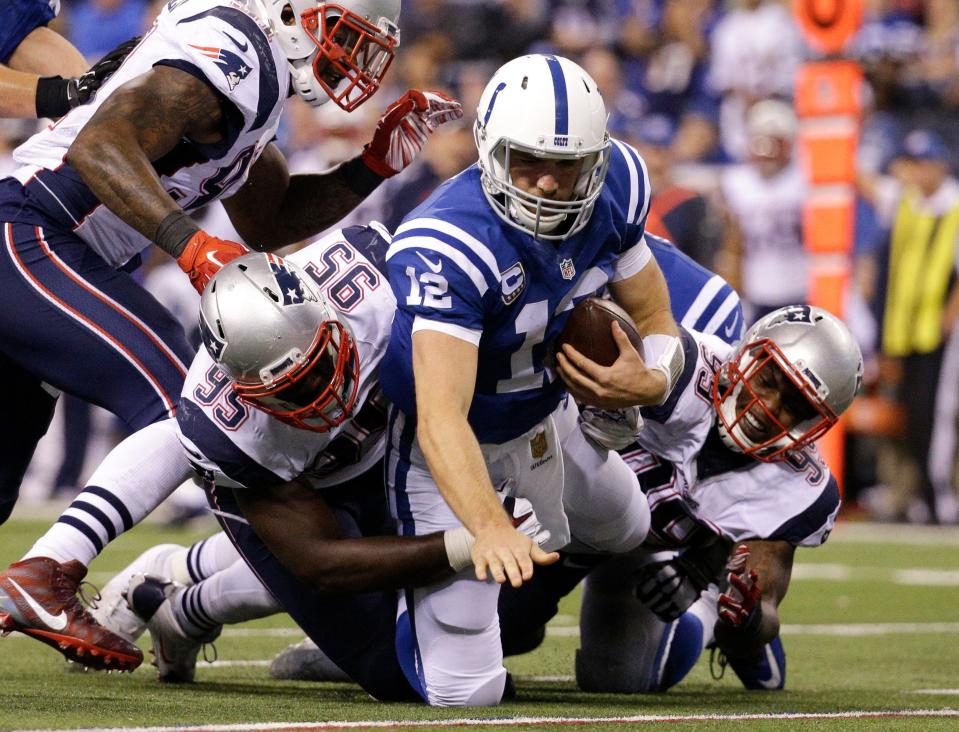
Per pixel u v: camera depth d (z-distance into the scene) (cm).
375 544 1088
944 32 3538
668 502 1240
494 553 923
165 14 1199
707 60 3678
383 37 1236
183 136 1181
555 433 1156
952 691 1275
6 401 1275
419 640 1120
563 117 1005
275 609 1267
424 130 1370
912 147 3031
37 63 1384
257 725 936
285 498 1105
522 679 1382
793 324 1180
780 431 1188
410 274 1021
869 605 1992
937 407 3072
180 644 1271
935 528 3088
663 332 1141
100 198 1115
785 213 3019
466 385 1009
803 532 1216
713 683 1387
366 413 1149
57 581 1109
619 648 1262
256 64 1181
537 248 1046
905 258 3053
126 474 1153
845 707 1134
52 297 1198
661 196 3005
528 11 3975
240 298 1024
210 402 1085
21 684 1212
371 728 937
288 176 1386
